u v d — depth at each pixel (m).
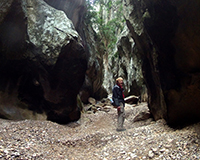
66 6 8.72
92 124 7.38
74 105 7.15
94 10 13.90
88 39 13.59
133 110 9.00
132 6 6.37
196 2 3.44
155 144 3.71
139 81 12.90
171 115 4.71
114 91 6.16
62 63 6.25
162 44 4.67
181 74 4.40
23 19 5.48
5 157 3.07
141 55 6.86
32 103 6.35
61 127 6.09
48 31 6.25
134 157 3.38
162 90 4.82
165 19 4.32
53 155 3.63
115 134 5.25
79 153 4.03
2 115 5.57
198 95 4.17
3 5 4.91
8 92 5.87
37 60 6.06
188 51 4.10
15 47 5.73
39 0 6.80
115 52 22.30
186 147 3.27
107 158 3.53
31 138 4.45
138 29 6.12
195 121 4.39
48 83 6.31
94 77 14.78
